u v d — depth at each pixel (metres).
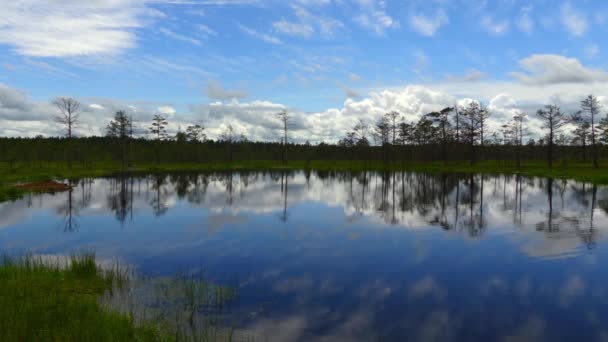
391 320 8.69
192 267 12.73
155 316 8.51
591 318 8.86
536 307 9.52
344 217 23.14
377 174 67.50
